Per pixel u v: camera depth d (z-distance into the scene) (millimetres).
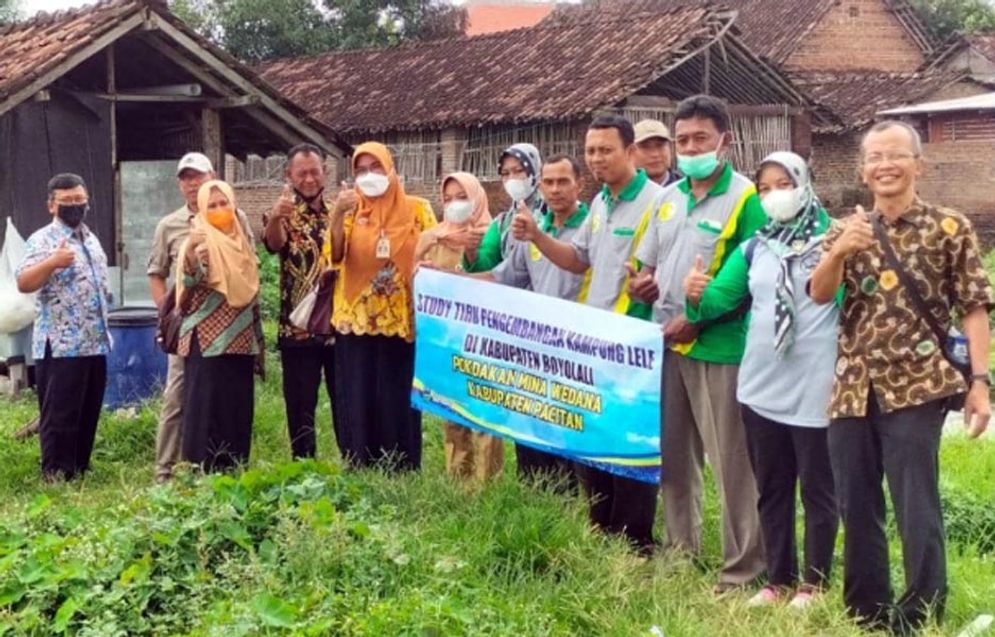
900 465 5871
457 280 7828
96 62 14742
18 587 6344
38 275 9062
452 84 31016
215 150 15320
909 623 6000
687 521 7234
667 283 7027
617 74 26938
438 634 5656
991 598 6555
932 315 5824
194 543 6598
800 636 5906
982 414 5727
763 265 6492
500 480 7570
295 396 9266
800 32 43594
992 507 8688
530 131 28016
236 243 8562
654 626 5996
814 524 6508
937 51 44125
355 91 33250
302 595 6117
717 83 29406
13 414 11516
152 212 14914
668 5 47625
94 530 6875
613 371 7074
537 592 6379
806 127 30281
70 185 9352
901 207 5859
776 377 6438
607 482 7543
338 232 8336
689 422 7125
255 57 41625
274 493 7133
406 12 42000
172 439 9094
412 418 8562
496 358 7656
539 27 32438
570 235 7895
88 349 9375
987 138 32156
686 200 6992
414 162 30500
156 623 6121
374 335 8383
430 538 6828
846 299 6000
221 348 8516
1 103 12781
